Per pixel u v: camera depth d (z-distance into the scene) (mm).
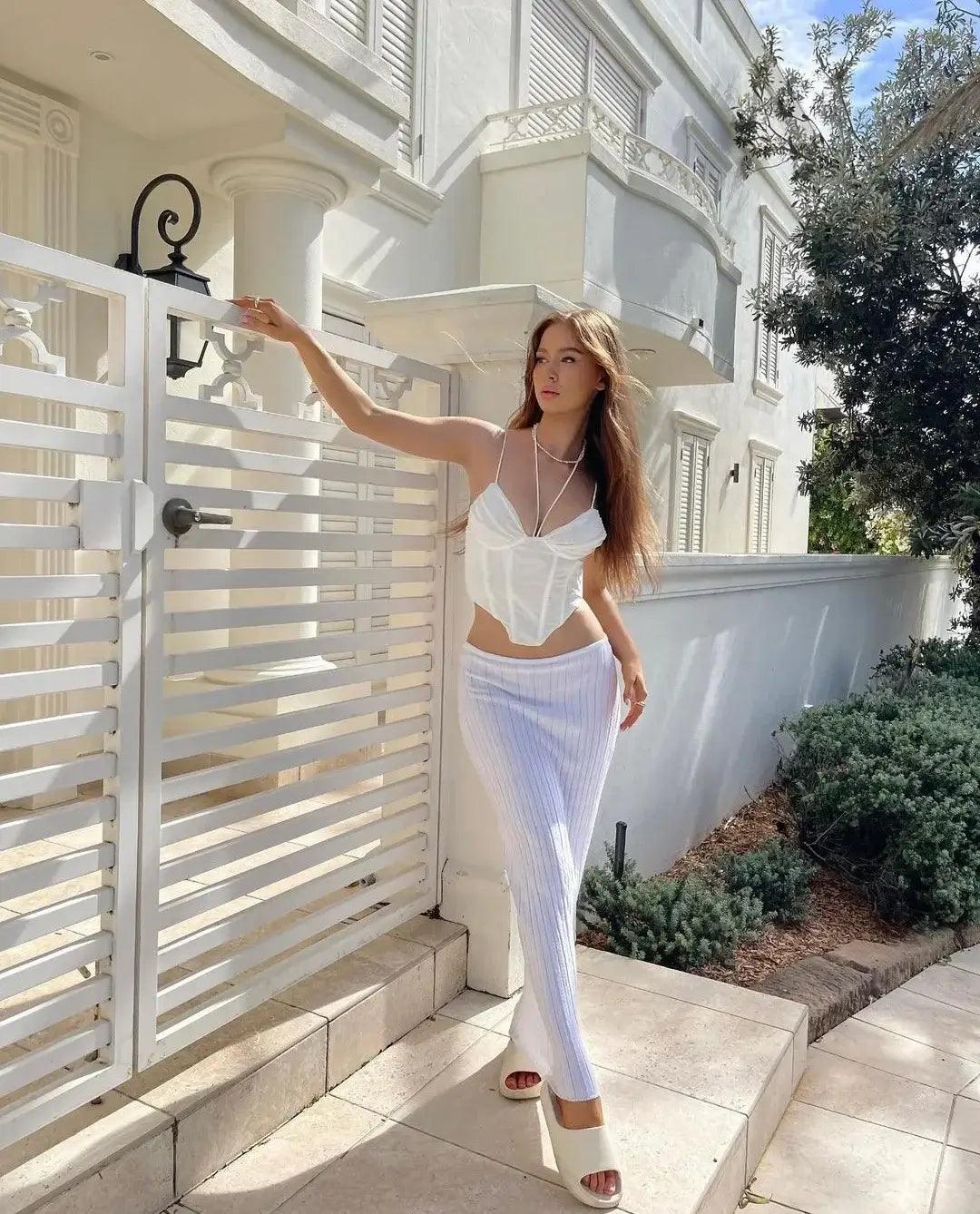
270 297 4508
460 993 2973
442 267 6996
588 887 3959
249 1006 2283
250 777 2244
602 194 7148
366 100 4484
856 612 8609
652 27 10117
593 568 2428
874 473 10133
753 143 12320
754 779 6195
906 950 4250
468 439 2215
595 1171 2037
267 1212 1969
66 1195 1716
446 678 2979
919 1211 2572
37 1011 1776
